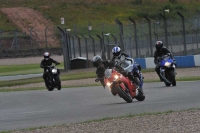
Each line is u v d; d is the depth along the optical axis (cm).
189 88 6300
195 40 12825
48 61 8256
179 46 12775
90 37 16262
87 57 15575
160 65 6906
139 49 13538
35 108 5394
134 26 12950
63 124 3634
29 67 18962
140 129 3108
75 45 16050
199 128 2992
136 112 4150
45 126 3619
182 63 11681
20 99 6612
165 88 6625
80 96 6444
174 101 4878
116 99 5722
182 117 3500
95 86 8312
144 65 12450
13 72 16438
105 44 15512
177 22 12850
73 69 15038
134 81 5100
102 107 4869
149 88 6862
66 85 9238
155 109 4284
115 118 3738
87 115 4253
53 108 5231
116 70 4991
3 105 6000
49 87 8094
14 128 3725
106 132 3084
